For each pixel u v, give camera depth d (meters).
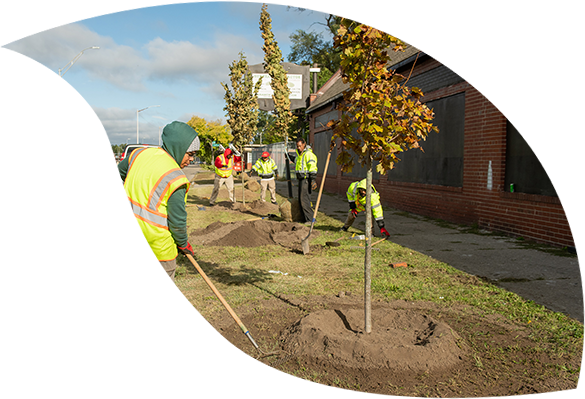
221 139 59.12
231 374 2.82
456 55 9.34
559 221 6.50
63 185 21.72
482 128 8.41
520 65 7.29
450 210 9.62
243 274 5.29
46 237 7.91
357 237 7.62
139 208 2.90
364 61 3.14
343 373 2.82
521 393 2.56
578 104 6.23
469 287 4.64
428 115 3.20
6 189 18.38
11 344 3.39
